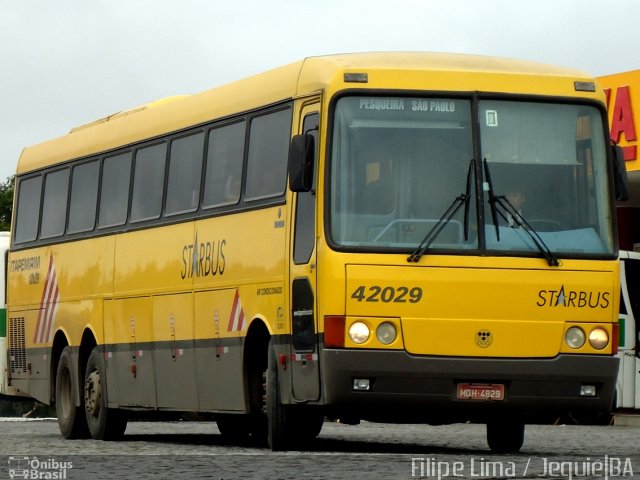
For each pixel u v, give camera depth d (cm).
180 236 2384
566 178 1964
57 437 2903
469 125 1952
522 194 1945
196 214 2330
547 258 1922
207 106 2338
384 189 1919
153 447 2377
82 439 2788
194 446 2423
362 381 1884
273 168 2089
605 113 1995
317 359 1911
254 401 2153
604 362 1938
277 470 1667
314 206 1931
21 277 3097
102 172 2739
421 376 1886
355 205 1911
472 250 1911
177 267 2391
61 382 2841
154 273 2478
